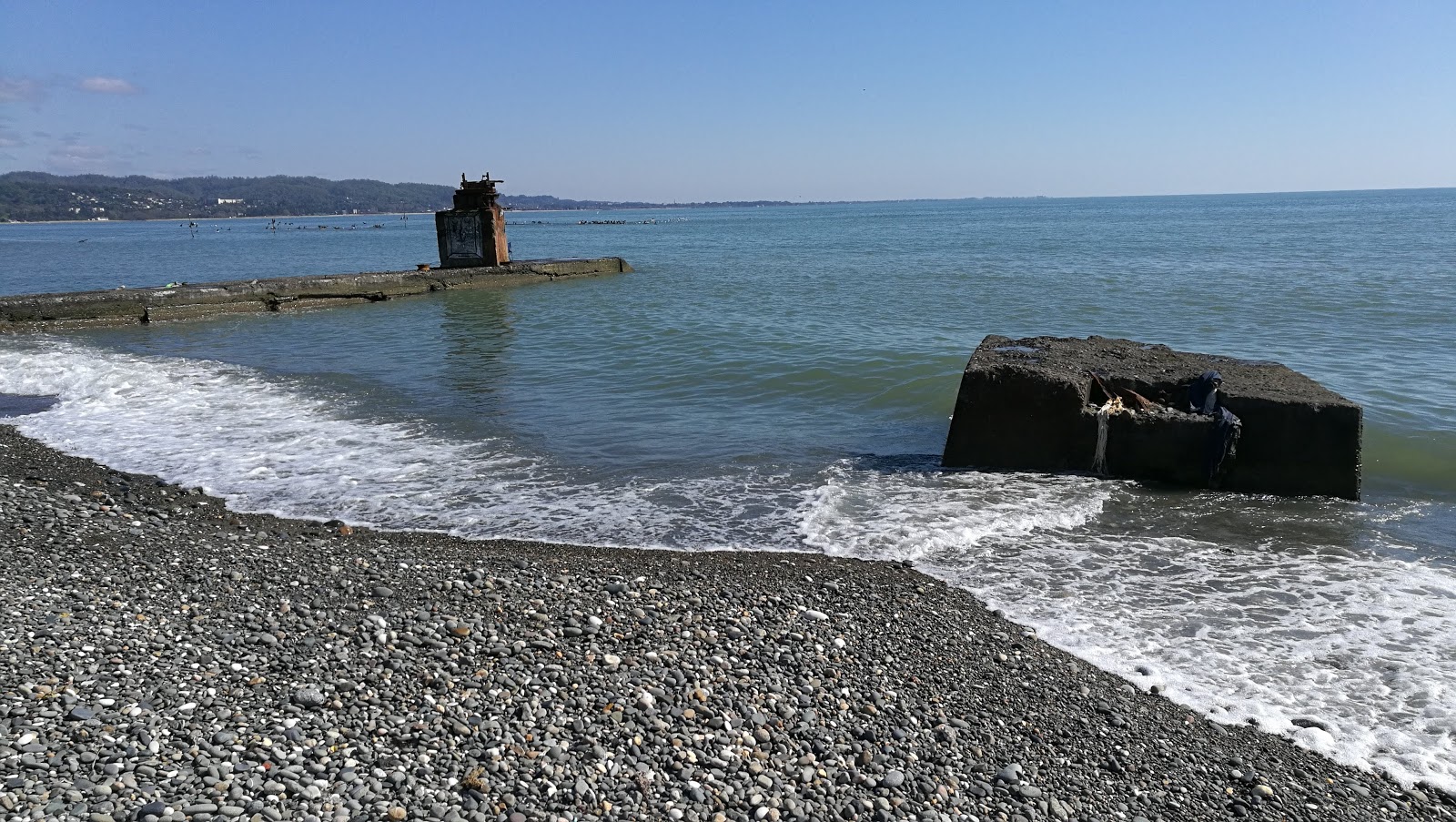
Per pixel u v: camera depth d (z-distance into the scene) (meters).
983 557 8.26
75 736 4.61
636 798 4.52
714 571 7.81
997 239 73.56
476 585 7.17
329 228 181.12
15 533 8.11
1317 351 18.17
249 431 12.84
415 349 20.53
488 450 11.84
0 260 65.25
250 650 5.86
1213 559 8.17
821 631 6.56
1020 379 10.62
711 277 39.72
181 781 4.32
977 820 4.59
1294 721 5.64
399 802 4.35
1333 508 9.51
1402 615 7.00
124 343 22.02
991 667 6.14
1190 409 10.25
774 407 14.23
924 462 11.18
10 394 15.69
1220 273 36.00
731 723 5.24
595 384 16.11
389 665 5.73
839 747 5.11
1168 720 5.61
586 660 5.89
